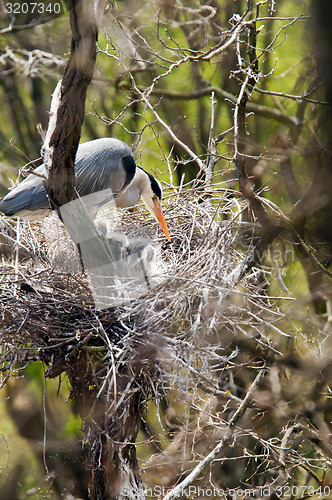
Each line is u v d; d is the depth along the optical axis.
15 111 14.76
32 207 8.80
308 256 8.41
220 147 13.07
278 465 8.10
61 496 10.91
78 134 5.60
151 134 13.91
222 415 9.36
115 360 6.45
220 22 12.38
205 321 6.75
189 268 7.57
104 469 7.11
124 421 6.77
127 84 11.96
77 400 7.12
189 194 9.45
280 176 8.60
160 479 9.02
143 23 11.30
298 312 8.05
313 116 7.76
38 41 12.65
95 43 5.22
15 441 11.38
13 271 7.81
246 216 8.93
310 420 8.18
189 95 12.24
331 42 6.27
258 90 7.76
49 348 7.00
